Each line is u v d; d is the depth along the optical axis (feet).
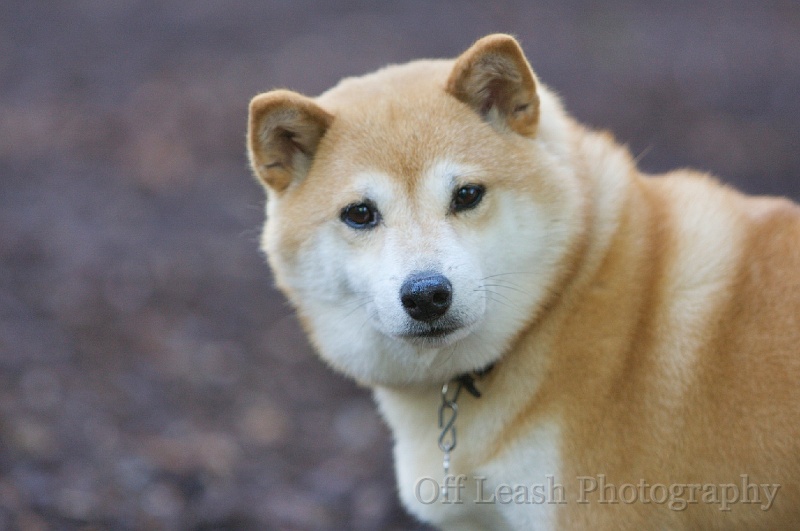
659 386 13.42
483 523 14.94
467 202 14.08
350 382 27.32
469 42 59.26
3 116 48.42
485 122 14.55
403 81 15.29
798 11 68.49
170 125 47.21
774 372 13.00
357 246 14.34
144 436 23.48
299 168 15.16
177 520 20.13
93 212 38.09
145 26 64.69
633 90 51.39
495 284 14.05
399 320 13.53
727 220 14.23
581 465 13.46
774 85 52.16
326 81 51.98
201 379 26.84
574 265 14.08
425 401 15.12
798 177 39.83
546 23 64.64
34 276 31.73
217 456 22.99
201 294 31.86
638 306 13.83
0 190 39.65
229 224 37.65
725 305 13.50
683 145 43.91
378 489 22.38
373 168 14.19
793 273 13.41
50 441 22.16
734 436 13.08
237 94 50.85
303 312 15.42
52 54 58.44
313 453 24.00
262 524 20.49
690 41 60.85
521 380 14.07
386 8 67.87
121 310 30.14
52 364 25.99
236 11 68.08
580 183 14.48
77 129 46.83
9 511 18.97
